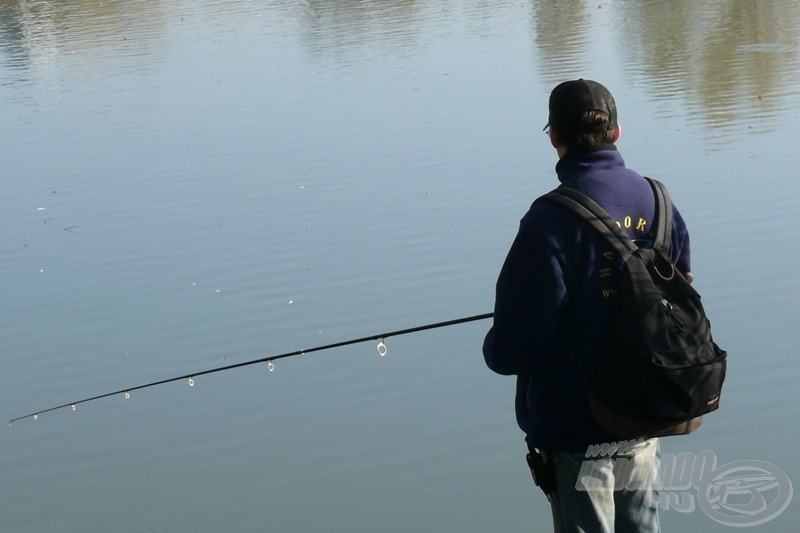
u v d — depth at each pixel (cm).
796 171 979
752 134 1107
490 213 920
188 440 600
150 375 681
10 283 844
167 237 922
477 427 589
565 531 304
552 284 283
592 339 286
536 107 1274
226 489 552
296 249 870
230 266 845
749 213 882
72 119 1391
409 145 1145
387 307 750
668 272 291
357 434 591
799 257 783
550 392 294
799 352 638
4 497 557
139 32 2077
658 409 280
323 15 2138
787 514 484
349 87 1461
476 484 539
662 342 280
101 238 932
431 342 693
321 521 517
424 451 571
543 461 303
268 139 1215
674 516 487
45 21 2273
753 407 581
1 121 1413
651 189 299
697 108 1229
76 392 667
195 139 1238
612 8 2017
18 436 618
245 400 639
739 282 748
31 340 741
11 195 1074
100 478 571
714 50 1559
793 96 1252
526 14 2008
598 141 297
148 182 1084
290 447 584
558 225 285
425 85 1441
